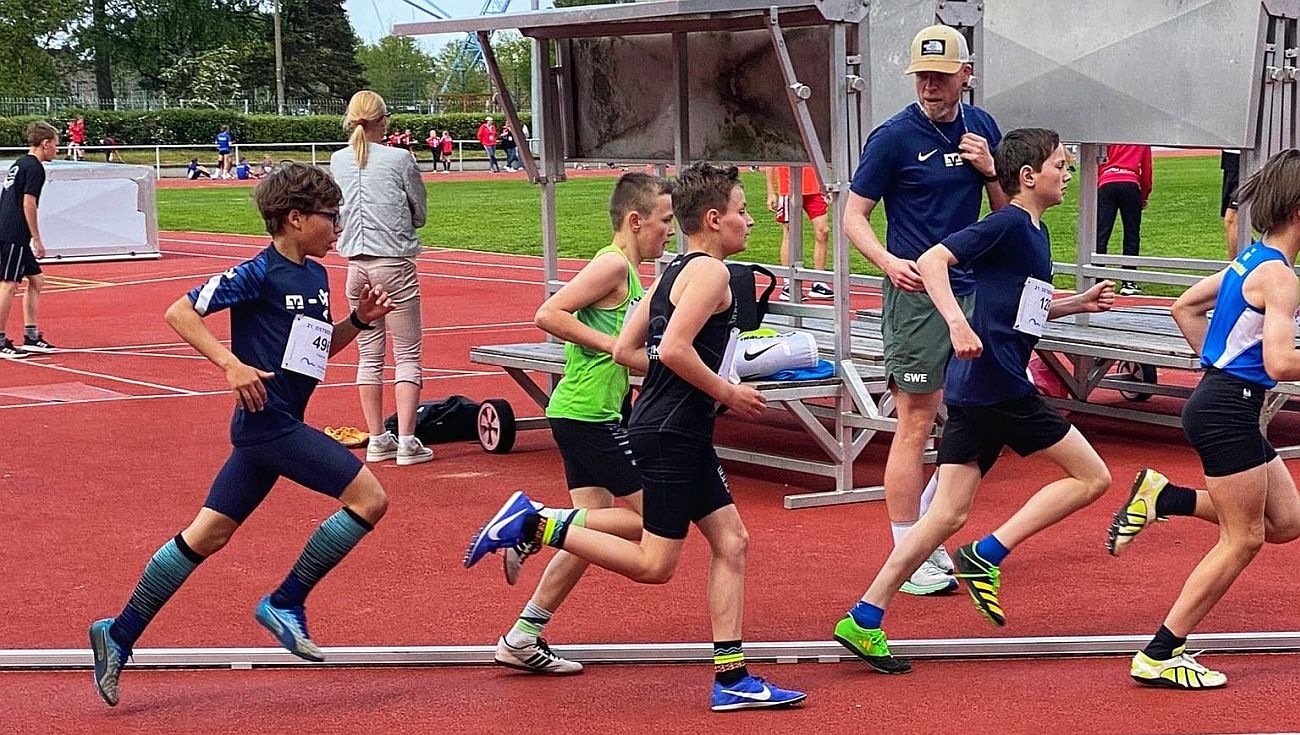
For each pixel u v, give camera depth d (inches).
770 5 309.1
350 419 434.3
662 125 387.9
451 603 252.5
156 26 3740.2
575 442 214.7
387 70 4982.8
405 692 209.5
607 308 219.3
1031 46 421.1
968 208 258.5
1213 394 199.3
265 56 3789.4
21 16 3361.2
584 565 211.5
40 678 218.4
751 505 321.7
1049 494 219.6
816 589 257.1
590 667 220.7
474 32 387.9
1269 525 206.4
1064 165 219.0
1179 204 1161.4
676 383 193.6
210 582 266.4
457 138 2851.9
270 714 200.5
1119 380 424.8
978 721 192.1
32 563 281.6
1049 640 220.1
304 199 201.2
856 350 355.9
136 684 215.3
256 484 205.9
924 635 230.4
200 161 2479.1
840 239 319.9
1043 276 218.1
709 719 195.3
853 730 189.6
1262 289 194.2
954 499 214.4
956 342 205.8
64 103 3513.8
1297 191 192.2
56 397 471.8
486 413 380.8
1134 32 393.7
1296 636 220.5
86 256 973.2
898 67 338.3
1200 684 202.1
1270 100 365.1
